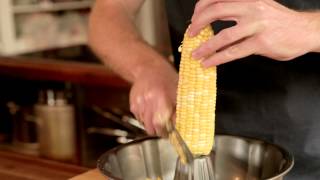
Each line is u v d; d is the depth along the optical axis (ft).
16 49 9.30
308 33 2.56
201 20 2.60
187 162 2.72
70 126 7.60
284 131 3.46
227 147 2.99
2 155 4.35
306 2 3.31
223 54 2.60
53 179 3.87
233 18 2.54
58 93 7.58
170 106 3.04
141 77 3.29
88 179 3.53
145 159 2.97
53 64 7.48
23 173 4.00
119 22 3.84
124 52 3.57
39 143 7.75
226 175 2.99
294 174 3.44
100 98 7.30
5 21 9.12
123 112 7.19
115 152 2.85
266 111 3.48
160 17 7.70
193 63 2.72
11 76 8.04
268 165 2.80
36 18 9.67
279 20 2.53
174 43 3.78
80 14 10.17
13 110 8.08
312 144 3.42
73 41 9.71
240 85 3.52
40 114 7.63
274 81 3.41
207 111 2.75
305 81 3.36
